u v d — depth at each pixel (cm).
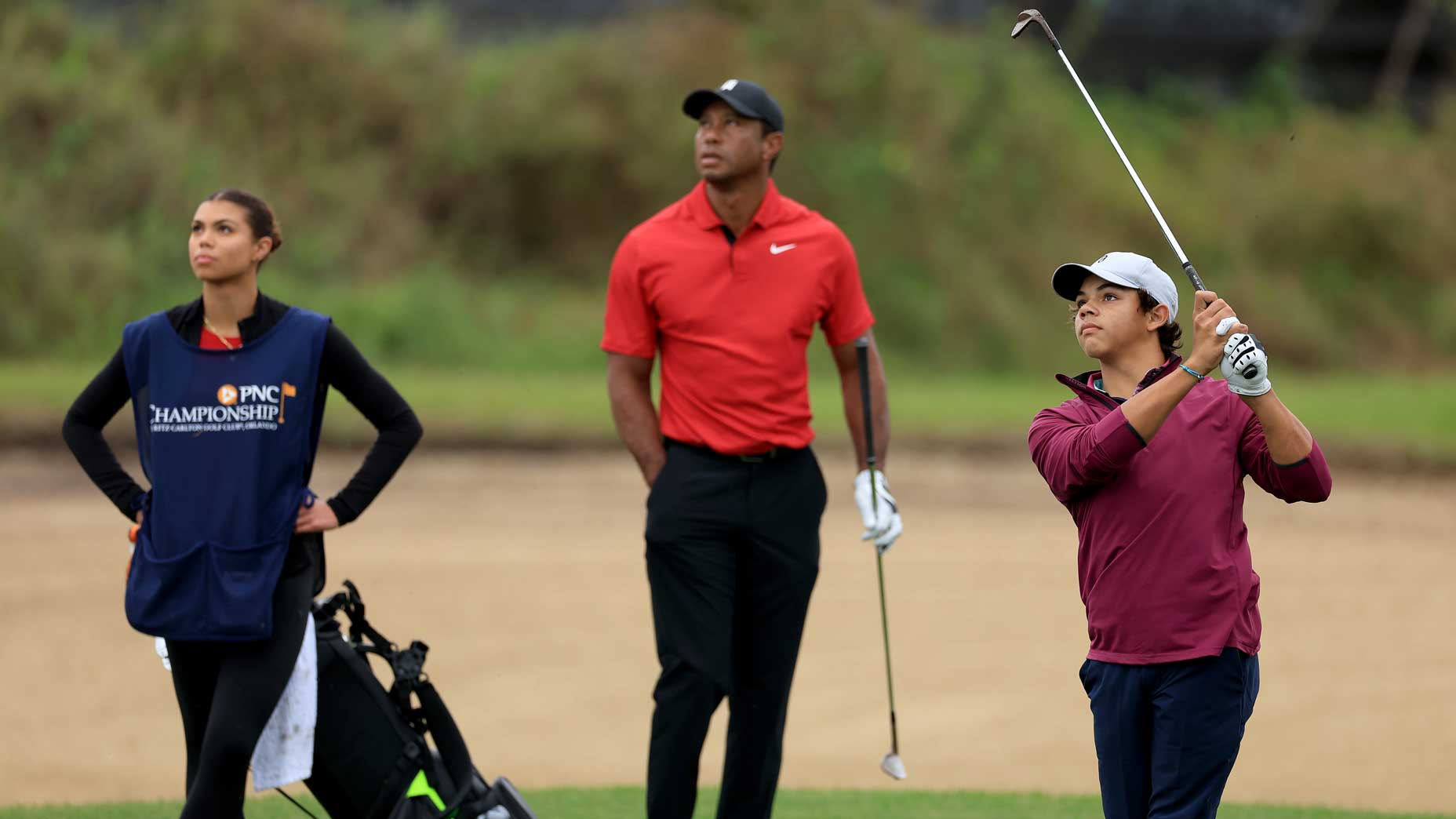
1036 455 1403
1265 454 1340
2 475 5053
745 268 1684
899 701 2953
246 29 9062
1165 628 1313
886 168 9569
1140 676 1328
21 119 7988
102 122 8106
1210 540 1319
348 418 5697
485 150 9325
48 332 7231
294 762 1374
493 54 9988
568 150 9325
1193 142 11769
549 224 9469
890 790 2253
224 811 1347
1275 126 12094
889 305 9269
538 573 4094
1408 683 3212
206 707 1426
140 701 2814
